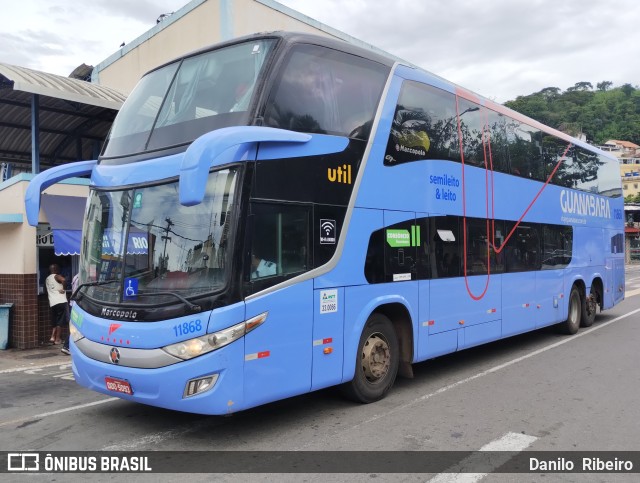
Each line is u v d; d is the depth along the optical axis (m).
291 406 6.18
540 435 5.19
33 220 5.70
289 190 5.21
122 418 5.86
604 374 7.77
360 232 5.98
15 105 13.10
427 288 6.98
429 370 8.11
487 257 8.33
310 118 5.51
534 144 10.09
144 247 5.08
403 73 6.88
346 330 5.78
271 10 14.12
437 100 7.43
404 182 6.66
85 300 5.41
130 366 4.81
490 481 4.18
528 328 9.52
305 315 5.29
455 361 8.79
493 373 7.88
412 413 5.90
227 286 4.63
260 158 4.97
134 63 16.41
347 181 5.85
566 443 4.98
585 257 12.15
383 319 6.45
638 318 14.34
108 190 5.57
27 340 10.70
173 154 5.23
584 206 12.21
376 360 6.30
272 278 4.98
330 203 5.64
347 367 5.80
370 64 6.43
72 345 5.50
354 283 5.88
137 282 5.02
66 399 6.79
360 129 6.10
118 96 13.24
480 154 8.32
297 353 5.20
